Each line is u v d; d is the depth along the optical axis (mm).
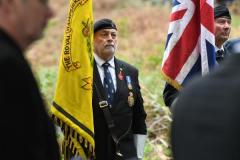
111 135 12156
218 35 13398
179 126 5406
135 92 12633
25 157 5559
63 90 12281
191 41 13047
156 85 24406
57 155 6059
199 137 5227
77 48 12305
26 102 5648
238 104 5137
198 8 13133
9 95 5547
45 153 5797
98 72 12477
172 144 5535
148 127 20453
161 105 21672
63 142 12430
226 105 5172
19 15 6148
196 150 5223
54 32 42688
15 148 5500
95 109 12227
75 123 12109
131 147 12352
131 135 12477
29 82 5758
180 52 13070
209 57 12812
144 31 39781
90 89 12164
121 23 41375
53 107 12297
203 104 5293
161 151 18797
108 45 12391
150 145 19234
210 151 5137
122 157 12125
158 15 42250
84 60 12258
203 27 12859
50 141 5953
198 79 5555
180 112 5430
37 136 5703
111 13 46250
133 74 12773
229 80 5316
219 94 5262
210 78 5453
